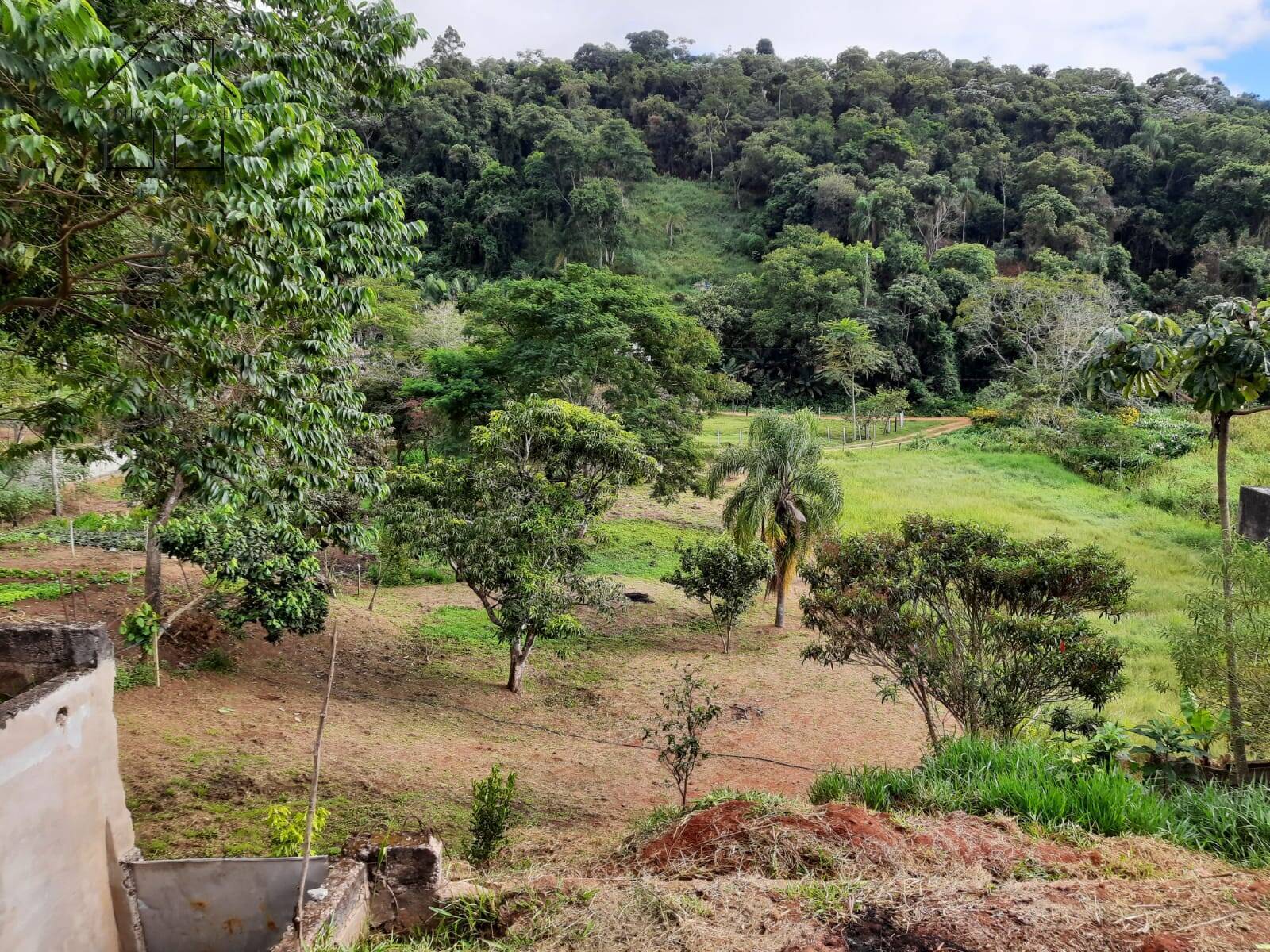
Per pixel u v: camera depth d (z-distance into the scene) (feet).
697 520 89.71
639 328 83.97
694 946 11.69
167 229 19.40
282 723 33.45
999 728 28.43
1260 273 182.60
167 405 22.56
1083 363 25.27
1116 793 17.11
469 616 56.13
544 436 46.09
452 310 136.87
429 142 271.90
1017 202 244.22
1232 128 228.63
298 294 21.11
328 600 49.93
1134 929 11.66
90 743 13.69
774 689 47.11
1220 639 21.50
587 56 367.66
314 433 25.14
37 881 12.30
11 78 14.15
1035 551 30.22
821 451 58.80
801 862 14.48
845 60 335.26
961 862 14.37
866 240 221.05
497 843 19.94
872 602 29.55
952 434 148.87
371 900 13.46
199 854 21.39
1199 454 110.22
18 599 38.91
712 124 315.17
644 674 48.67
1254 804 16.52
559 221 251.19
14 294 19.58
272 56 22.17
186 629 38.88
